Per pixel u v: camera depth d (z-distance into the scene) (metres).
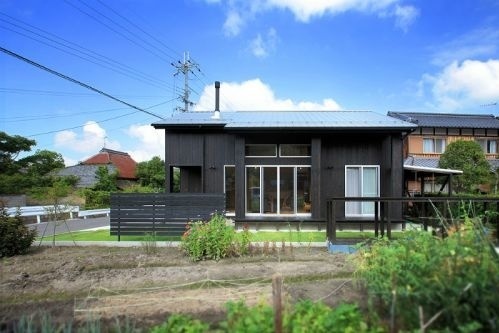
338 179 11.05
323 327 2.42
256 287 4.64
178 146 11.99
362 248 4.66
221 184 11.89
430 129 22.61
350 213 10.83
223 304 3.95
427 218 6.28
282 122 10.91
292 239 8.30
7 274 5.55
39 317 3.71
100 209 20.11
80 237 9.35
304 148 11.12
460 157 17.80
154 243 7.67
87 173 34.81
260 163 11.05
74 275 5.43
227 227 6.87
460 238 3.29
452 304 2.41
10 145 22.30
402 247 3.62
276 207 10.98
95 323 3.43
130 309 3.88
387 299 2.85
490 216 5.97
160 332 2.68
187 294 4.41
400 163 10.45
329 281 4.77
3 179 20.55
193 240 6.43
